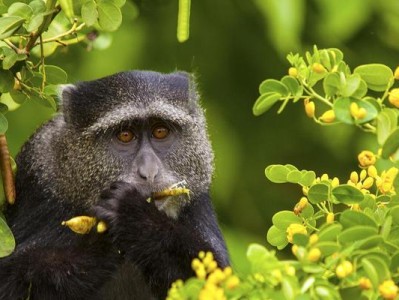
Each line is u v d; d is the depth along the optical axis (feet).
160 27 68.13
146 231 39.27
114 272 40.65
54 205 43.80
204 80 70.44
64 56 48.34
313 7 67.56
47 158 44.27
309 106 29.73
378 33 69.87
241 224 71.00
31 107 60.85
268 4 62.75
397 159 27.73
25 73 36.29
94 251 40.68
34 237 43.55
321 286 24.84
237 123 71.72
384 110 28.35
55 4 34.53
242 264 63.57
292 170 31.35
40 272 40.32
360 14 65.57
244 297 24.77
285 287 24.29
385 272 24.98
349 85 28.50
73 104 43.91
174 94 44.11
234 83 71.10
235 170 69.10
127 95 43.47
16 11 34.27
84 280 40.22
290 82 30.53
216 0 70.28
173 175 43.73
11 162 40.52
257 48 70.79
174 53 68.85
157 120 43.24
